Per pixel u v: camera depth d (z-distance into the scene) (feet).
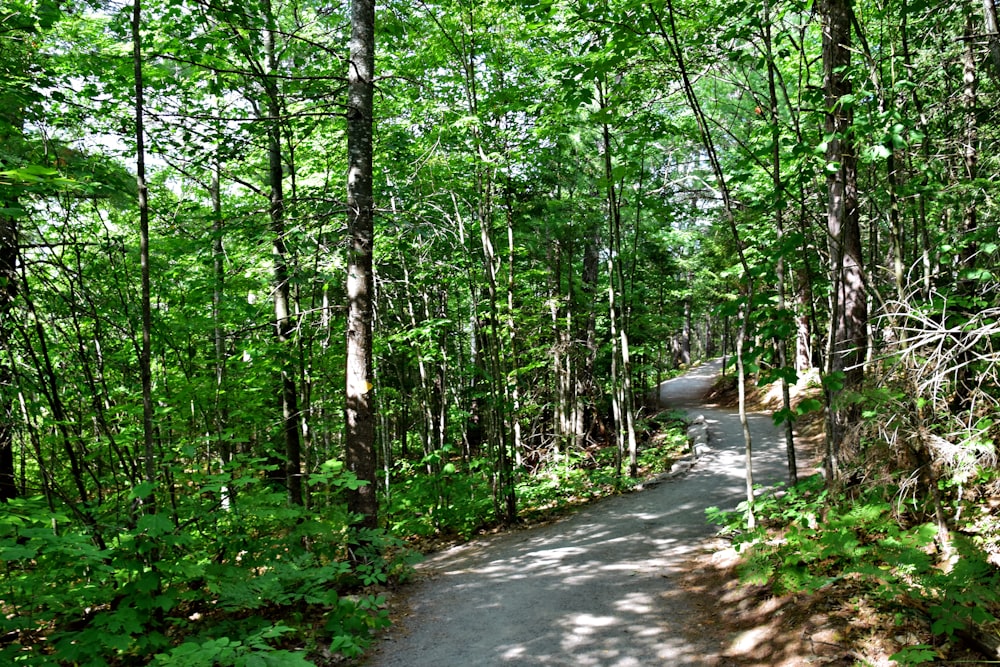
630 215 49.83
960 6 20.98
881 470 16.26
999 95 21.88
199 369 26.25
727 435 51.88
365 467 22.47
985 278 17.03
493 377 38.37
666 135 25.84
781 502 22.26
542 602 19.61
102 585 15.57
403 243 35.29
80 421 18.81
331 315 26.91
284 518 17.71
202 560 18.22
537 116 34.60
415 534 35.76
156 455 19.57
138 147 16.57
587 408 60.85
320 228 24.85
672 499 33.32
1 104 18.84
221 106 29.22
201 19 25.14
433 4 32.30
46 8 19.43
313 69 31.94
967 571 12.27
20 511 15.53
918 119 22.86
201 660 11.16
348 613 17.03
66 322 20.25
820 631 13.69
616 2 19.04
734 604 17.42
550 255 51.49
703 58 22.04
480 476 37.37
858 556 14.83
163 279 27.71
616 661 15.11
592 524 30.53
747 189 30.91
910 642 12.28
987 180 19.83
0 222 16.57
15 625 12.75
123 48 26.86
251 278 27.66
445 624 18.31
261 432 28.02
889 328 17.46
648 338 67.21
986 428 13.99
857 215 20.35
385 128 36.65
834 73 19.71
